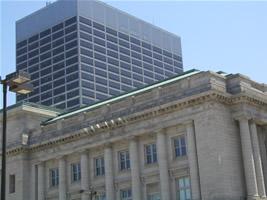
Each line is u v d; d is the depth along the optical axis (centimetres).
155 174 7069
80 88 18500
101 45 19912
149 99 7319
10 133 9125
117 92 19738
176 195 6794
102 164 7856
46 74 19925
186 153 6825
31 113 9200
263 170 6988
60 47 19775
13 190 8825
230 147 6600
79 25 19500
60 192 8150
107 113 7806
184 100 6775
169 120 6988
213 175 6366
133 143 7350
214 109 6588
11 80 3478
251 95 6862
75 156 8200
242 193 6512
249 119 6850
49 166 8575
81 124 8088
